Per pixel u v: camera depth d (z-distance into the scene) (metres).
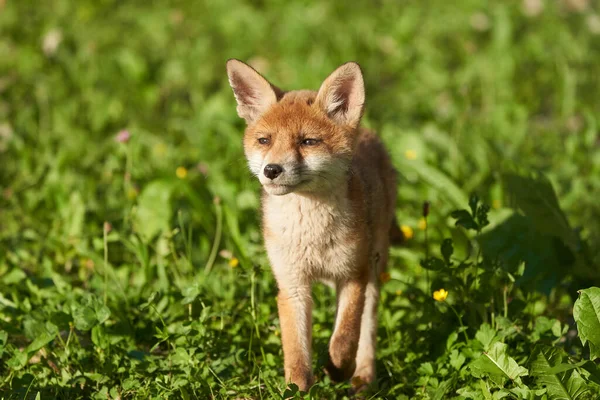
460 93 16.84
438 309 9.05
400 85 18.16
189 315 8.79
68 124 15.54
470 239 10.77
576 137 14.09
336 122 8.96
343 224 8.67
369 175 9.58
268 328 9.30
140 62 17.36
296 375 8.34
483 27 20.66
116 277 9.96
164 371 8.45
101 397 8.09
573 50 18.62
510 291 9.37
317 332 9.66
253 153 9.04
